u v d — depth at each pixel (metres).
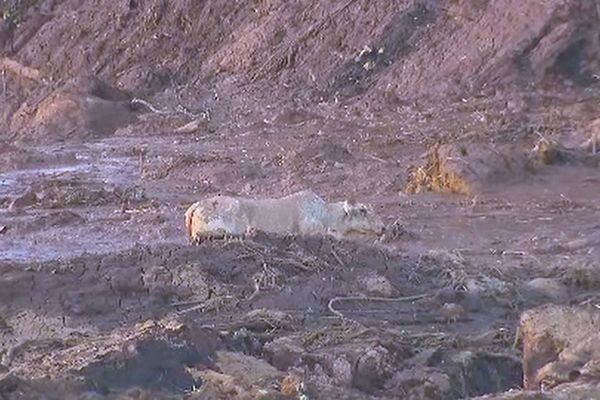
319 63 84.00
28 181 60.72
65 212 50.31
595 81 74.38
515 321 32.66
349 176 55.72
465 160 51.94
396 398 25.89
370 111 74.88
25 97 94.94
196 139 72.12
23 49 105.56
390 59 81.56
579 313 25.80
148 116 81.50
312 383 25.03
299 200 39.38
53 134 80.19
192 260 35.81
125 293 34.22
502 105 71.19
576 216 46.34
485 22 79.38
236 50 89.69
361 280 34.84
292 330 31.39
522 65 75.88
